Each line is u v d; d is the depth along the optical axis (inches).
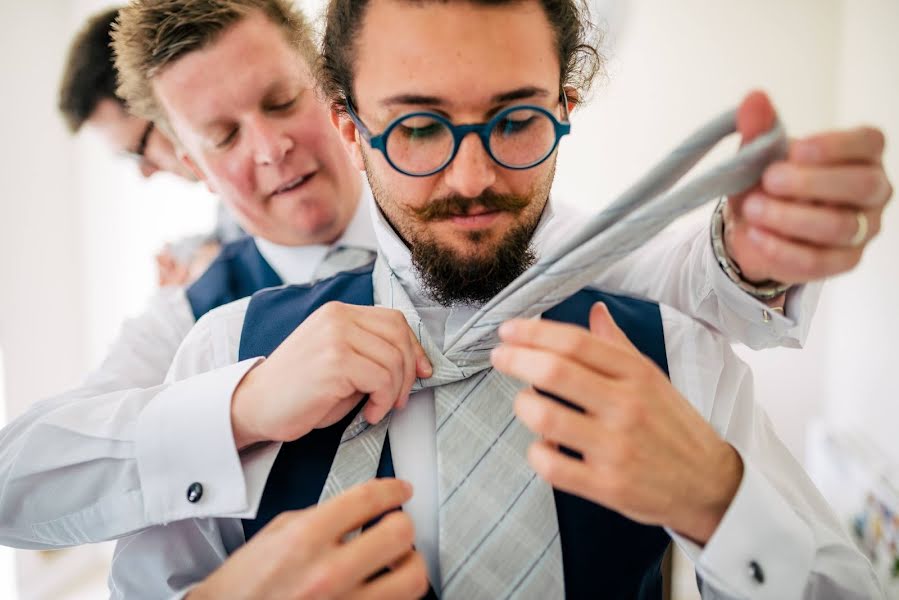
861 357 56.5
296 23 32.8
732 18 61.5
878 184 14.3
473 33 18.2
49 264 75.0
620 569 21.2
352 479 21.2
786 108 62.1
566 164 66.8
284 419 20.4
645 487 15.5
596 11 29.1
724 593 18.1
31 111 71.7
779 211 14.7
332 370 19.7
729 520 17.0
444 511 20.3
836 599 20.2
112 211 76.8
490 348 21.1
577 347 15.6
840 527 23.9
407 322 21.9
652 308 25.0
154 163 45.2
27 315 72.6
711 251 20.6
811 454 64.9
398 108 19.2
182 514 21.6
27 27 70.5
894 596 45.0
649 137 64.4
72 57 41.1
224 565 18.3
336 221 36.4
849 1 58.2
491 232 20.2
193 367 25.5
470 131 18.8
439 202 19.9
